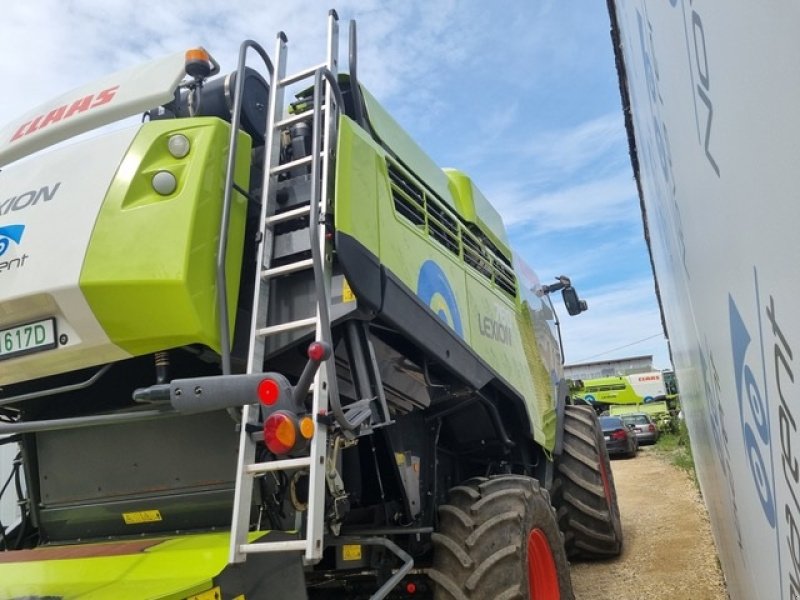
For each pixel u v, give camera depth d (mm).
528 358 4535
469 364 3348
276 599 2018
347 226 2455
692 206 1754
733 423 1827
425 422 3539
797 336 903
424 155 3744
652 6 1844
